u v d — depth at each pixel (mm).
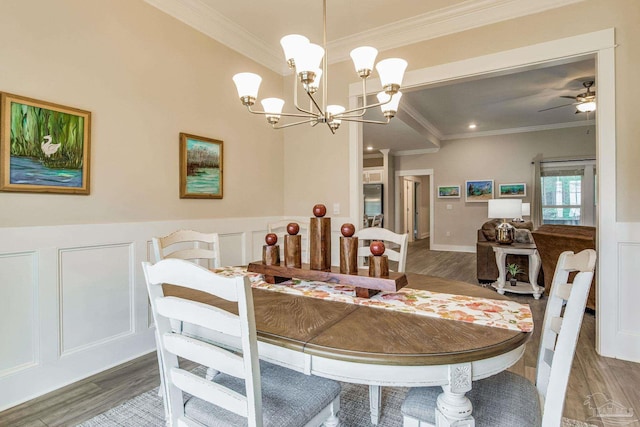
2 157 1869
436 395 1223
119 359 2441
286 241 1810
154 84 2648
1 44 1870
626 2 2422
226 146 3273
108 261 2377
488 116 6406
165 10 2717
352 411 1896
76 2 2186
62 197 2129
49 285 2076
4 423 1781
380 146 8078
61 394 2047
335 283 1596
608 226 2486
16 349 1954
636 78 2391
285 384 1267
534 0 2666
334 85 3627
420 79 3133
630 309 2453
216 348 989
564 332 1045
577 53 2551
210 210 3119
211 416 1102
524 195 7441
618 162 2445
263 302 1471
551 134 7172
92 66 2268
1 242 1879
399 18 3014
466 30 2939
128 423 1778
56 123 2084
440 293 1590
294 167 3955
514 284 4402
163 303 1069
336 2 2775
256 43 3463
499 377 1324
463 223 8133
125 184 2465
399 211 9094
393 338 1085
